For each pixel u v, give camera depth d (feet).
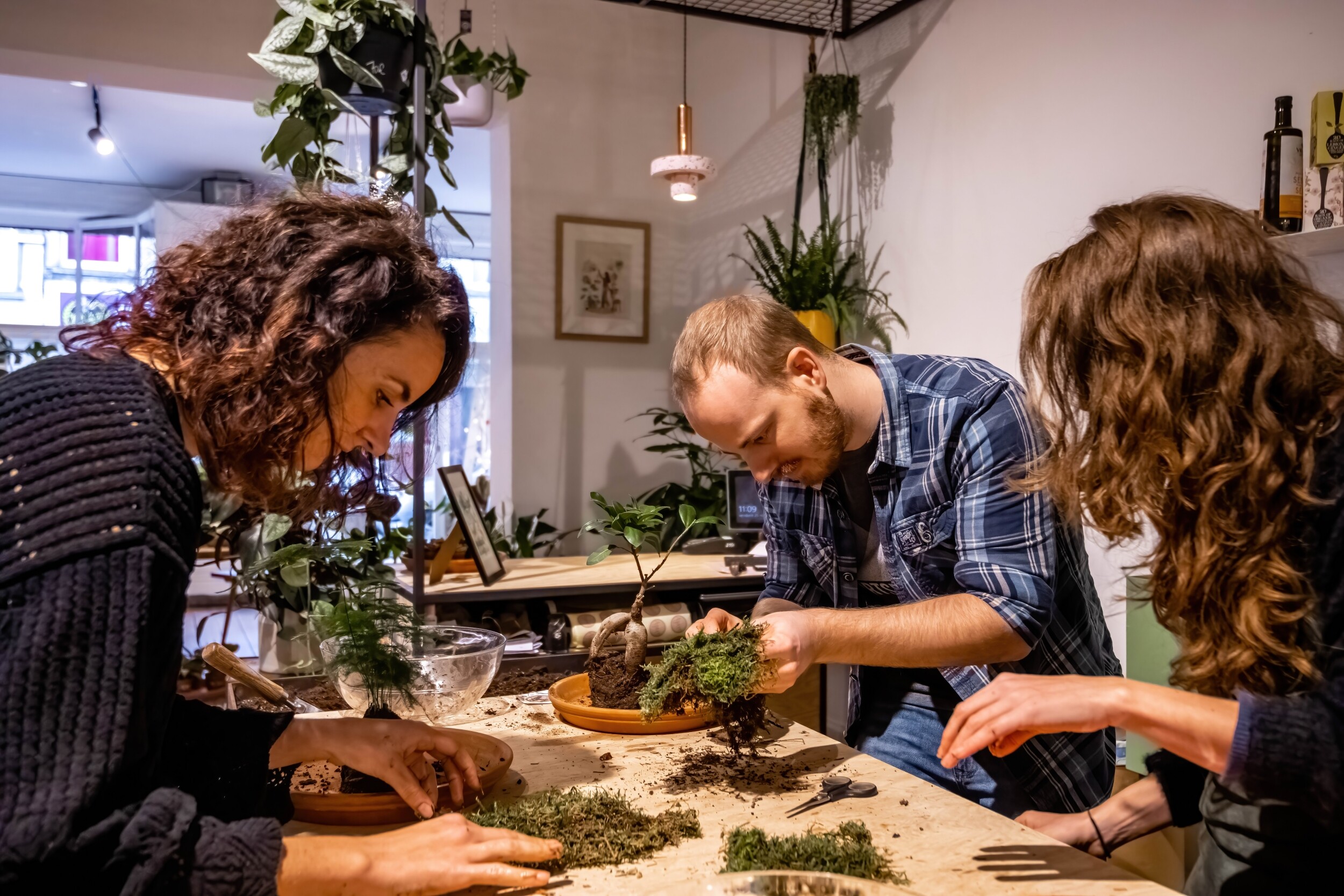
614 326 15.17
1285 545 2.87
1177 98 8.13
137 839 2.50
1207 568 2.87
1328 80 7.00
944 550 5.22
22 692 2.30
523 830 3.65
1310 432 2.85
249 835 2.75
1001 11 9.91
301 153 8.36
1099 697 3.05
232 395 2.82
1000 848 3.59
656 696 4.66
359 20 7.54
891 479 5.28
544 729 5.22
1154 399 2.91
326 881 2.94
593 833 3.63
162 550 2.52
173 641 2.67
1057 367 3.36
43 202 23.61
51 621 2.35
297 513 3.45
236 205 3.24
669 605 8.80
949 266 10.63
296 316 2.89
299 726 3.95
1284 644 2.86
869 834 3.66
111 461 2.54
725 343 4.80
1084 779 5.27
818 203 12.75
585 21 14.85
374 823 3.92
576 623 8.35
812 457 4.90
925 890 3.23
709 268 15.25
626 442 15.35
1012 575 4.58
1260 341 2.82
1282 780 2.71
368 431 3.34
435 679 4.68
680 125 12.06
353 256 3.09
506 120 14.52
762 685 4.37
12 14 12.10
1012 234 9.78
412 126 8.11
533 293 14.64
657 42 15.39
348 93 7.82
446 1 13.89
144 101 18.11
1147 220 3.11
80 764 2.33
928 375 5.35
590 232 14.96
